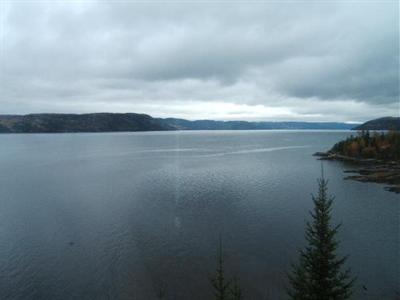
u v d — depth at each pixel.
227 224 54.19
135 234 50.25
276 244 46.03
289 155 164.12
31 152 178.50
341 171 108.38
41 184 87.38
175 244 46.47
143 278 37.88
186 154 171.12
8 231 51.94
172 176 98.75
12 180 93.06
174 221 55.91
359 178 93.19
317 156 156.75
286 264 40.34
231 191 77.94
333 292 24.39
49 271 39.53
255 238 48.22
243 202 67.69
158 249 44.94
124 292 35.38
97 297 34.59
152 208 63.72
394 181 87.25
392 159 127.00
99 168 116.38
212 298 34.06
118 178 95.81
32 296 34.78
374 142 143.25
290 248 44.69
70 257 43.00
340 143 158.25
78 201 69.25
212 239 48.06
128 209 63.19
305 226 52.94
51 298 34.44
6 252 44.50
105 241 47.78
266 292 34.69
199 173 104.44
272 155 164.62
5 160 140.88
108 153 175.50
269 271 38.81
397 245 46.03
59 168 116.56
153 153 176.38
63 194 75.62
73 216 59.12
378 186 83.81
